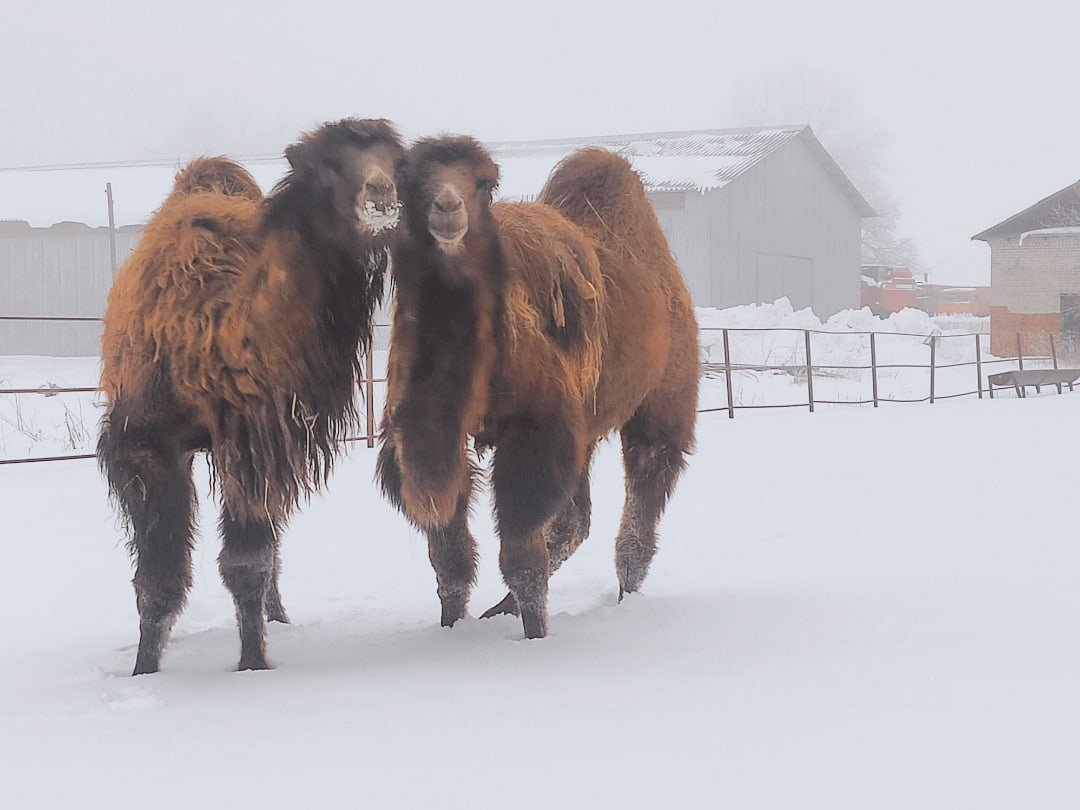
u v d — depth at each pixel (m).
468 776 3.54
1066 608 5.76
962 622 5.55
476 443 6.01
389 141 5.10
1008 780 3.38
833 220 43.75
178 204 5.41
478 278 5.30
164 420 5.06
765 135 40.91
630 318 6.41
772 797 3.30
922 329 35.34
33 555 8.23
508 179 34.09
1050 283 39.25
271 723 4.23
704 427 16.80
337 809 3.30
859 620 5.71
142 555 5.12
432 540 6.00
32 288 33.25
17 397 18.55
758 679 4.67
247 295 4.96
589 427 6.21
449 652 5.47
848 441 14.62
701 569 7.36
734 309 30.56
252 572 5.21
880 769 3.50
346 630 6.14
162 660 5.48
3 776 3.73
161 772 3.70
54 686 5.05
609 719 4.12
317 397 5.19
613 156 6.84
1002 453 12.91
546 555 5.71
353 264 5.22
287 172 5.19
